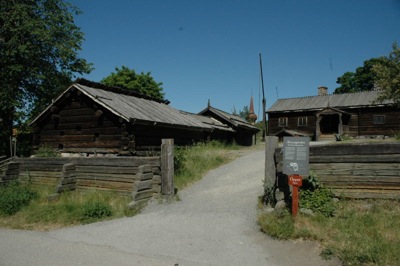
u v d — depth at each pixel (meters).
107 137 13.50
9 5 19.67
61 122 15.06
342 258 4.87
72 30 23.08
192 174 11.51
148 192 8.93
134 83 41.75
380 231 5.50
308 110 32.69
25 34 20.20
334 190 6.95
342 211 6.43
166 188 8.86
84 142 14.16
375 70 24.89
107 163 9.70
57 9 22.62
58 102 14.89
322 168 7.15
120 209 8.20
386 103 28.64
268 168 7.58
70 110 14.78
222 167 13.47
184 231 6.65
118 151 13.12
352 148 6.88
